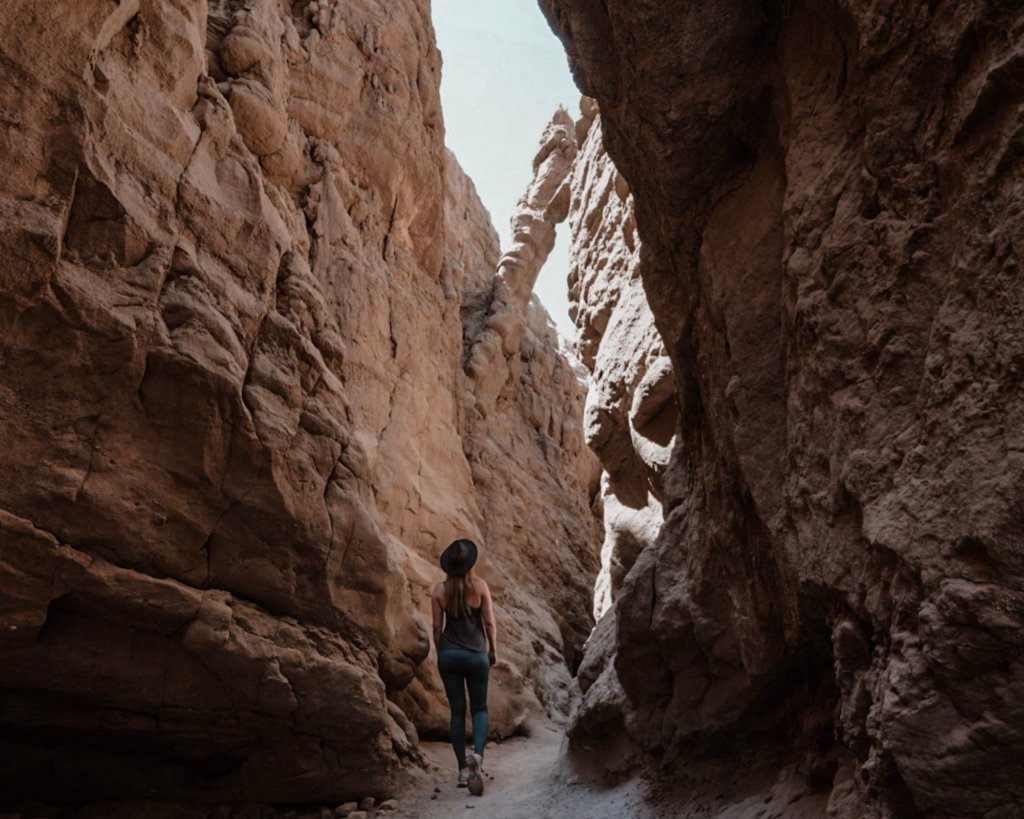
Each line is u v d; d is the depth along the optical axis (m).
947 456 2.17
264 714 4.84
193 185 4.99
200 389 4.59
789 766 3.64
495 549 13.55
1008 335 2.02
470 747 7.20
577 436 18.17
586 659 6.79
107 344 4.24
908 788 2.19
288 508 5.02
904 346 2.46
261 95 7.10
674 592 4.57
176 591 4.46
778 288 3.43
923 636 2.16
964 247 2.22
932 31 2.39
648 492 8.23
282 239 5.67
